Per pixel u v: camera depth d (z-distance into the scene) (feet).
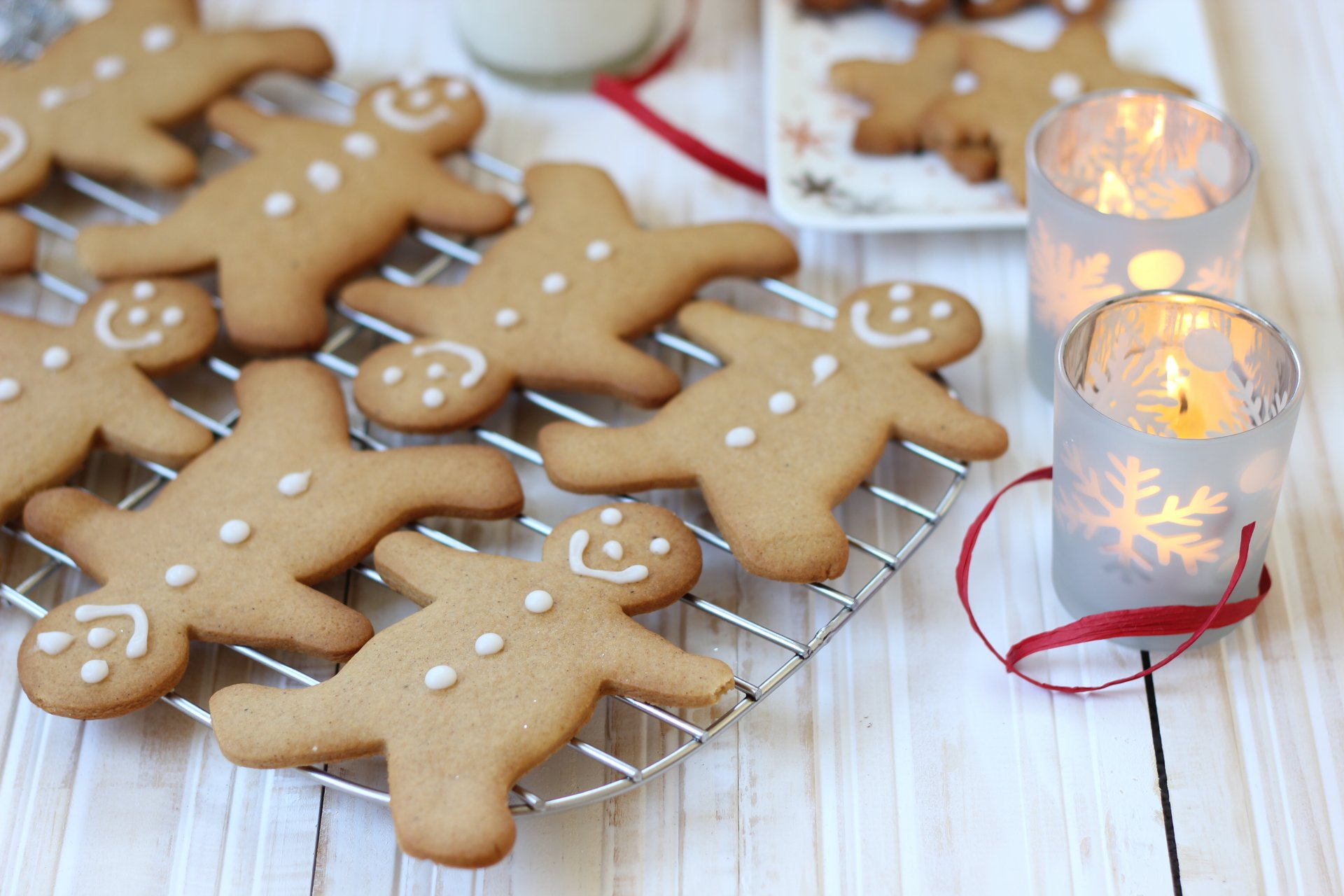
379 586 2.39
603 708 2.30
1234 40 2.89
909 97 2.75
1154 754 2.25
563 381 2.47
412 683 2.21
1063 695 2.29
